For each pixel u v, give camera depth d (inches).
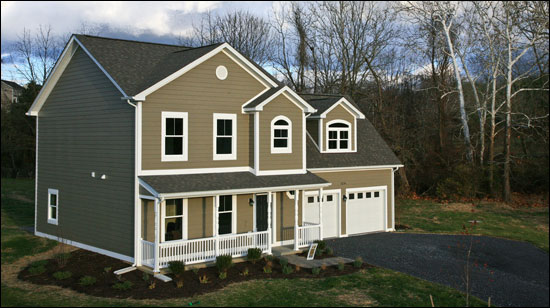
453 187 1343.5
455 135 1505.9
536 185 1432.1
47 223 872.9
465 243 856.9
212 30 1759.4
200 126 717.9
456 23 1407.5
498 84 1531.7
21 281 605.6
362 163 946.1
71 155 811.4
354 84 1617.9
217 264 634.8
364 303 522.3
